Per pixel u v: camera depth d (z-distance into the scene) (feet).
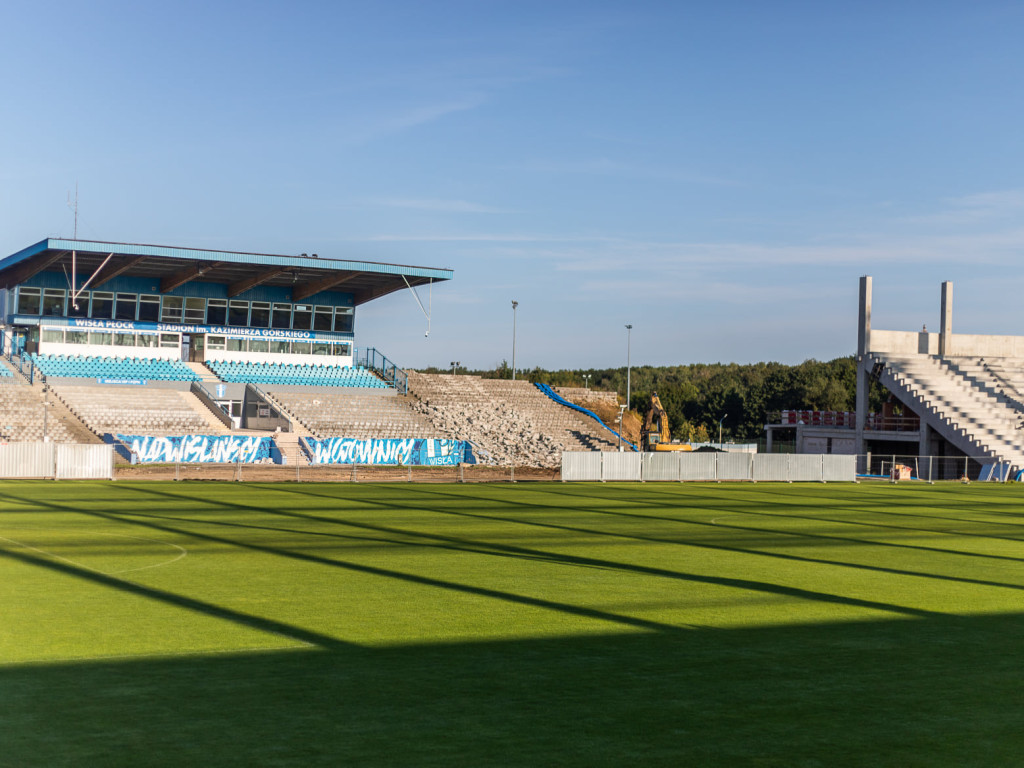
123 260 196.85
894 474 186.91
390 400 231.91
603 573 57.47
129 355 220.84
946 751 25.59
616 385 553.64
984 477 190.39
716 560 64.85
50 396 191.31
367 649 36.32
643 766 24.02
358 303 245.04
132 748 24.70
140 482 133.08
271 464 181.47
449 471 180.34
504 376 453.17
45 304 212.23
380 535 75.56
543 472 182.19
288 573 54.85
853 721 28.14
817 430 239.09
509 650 36.58
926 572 61.52
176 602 45.29
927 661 35.99
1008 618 45.42
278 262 198.90
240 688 30.48
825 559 66.90
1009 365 233.96
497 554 65.31
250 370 227.40
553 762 24.17
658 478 165.89
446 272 214.69
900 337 230.48
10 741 25.14
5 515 85.81
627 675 33.06
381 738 25.79
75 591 47.73
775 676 33.30
